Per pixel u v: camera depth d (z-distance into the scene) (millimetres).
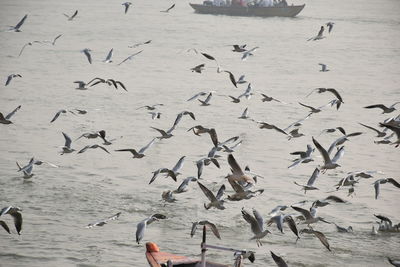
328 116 75188
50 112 72188
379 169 55844
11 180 49125
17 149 57844
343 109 79062
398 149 62156
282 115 74812
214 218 43375
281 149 60844
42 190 47219
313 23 177000
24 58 111000
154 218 30875
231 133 66250
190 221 42781
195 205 45406
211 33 149250
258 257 38219
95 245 39031
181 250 38781
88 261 37188
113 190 47812
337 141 37156
